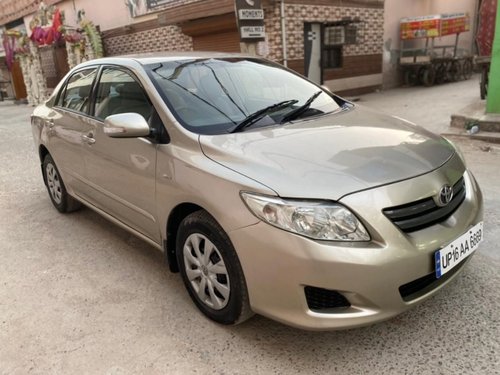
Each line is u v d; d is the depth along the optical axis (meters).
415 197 2.38
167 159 2.90
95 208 4.12
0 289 3.44
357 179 2.34
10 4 22.22
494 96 7.12
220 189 2.51
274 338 2.69
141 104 3.26
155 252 3.91
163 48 14.48
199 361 2.54
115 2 15.59
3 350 2.73
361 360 2.47
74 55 15.91
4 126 13.01
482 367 2.36
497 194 4.65
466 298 2.93
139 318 2.97
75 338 2.80
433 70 15.20
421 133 3.08
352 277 2.18
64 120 4.25
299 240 2.21
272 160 2.50
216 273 2.70
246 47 7.03
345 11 13.00
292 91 3.66
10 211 5.16
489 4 9.48
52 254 3.98
